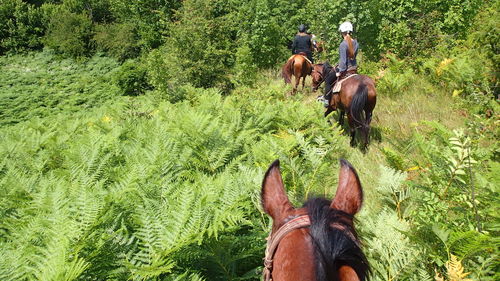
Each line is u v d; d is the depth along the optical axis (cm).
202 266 336
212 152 537
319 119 737
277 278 154
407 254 344
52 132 814
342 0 1391
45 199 365
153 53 1416
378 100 969
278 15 1923
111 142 631
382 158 648
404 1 1376
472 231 291
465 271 312
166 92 1366
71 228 298
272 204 191
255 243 360
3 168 618
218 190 414
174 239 305
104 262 291
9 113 2244
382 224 377
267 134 719
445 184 412
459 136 384
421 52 1184
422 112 841
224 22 1691
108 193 392
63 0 3394
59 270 241
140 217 325
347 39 757
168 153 528
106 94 2412
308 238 157
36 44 3059
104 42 2927
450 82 941
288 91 1232
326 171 484
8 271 273
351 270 146
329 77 859
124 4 2944
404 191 463
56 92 2506
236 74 1568
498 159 525
